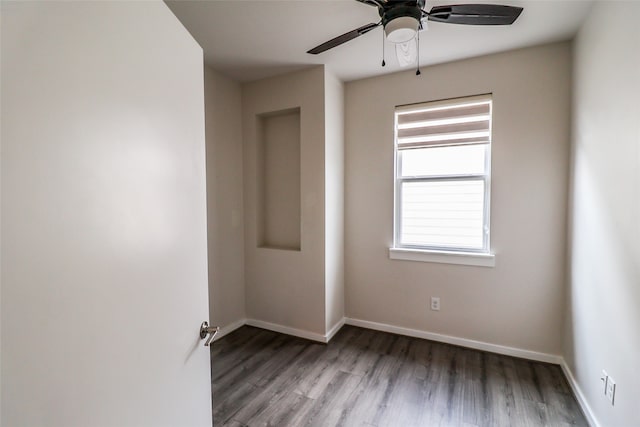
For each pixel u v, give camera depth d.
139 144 0.73
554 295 2.19
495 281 2.36
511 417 1.68
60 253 0.52
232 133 2.81
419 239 2.68
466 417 1.68
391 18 1.51
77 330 0.56
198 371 1.01
